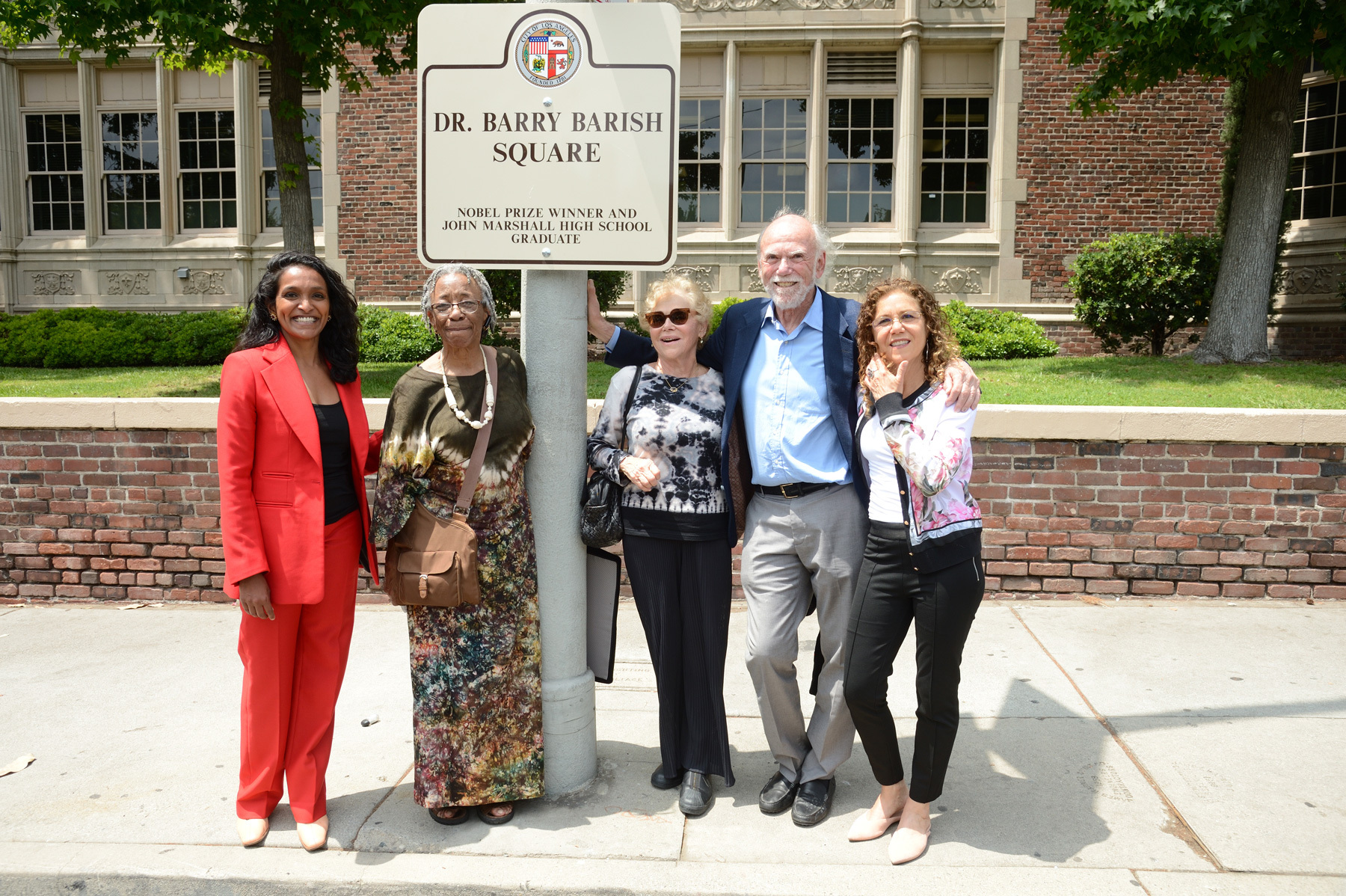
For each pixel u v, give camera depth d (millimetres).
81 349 10266
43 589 5297
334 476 2707
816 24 11547
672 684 2924
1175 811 2805
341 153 12125
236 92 12875
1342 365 7938
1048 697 3676
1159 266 9398
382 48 8352
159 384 8109
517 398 2770
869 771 3156
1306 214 11148
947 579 2479
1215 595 4820
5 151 13391
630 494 2865
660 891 2451
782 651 2766
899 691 3791
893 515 2525
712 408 2834
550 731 2951
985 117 11828
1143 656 4082
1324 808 2814
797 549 2730
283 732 2723
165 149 13172
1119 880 2465
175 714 3691
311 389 2705
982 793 2939
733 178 11938
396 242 12148
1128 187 11375
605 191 2795
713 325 10328
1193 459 4758
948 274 11781
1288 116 8289
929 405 2523
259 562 2562
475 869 2559
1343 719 3426
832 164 12031
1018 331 10469
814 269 2750
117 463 5199
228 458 2547
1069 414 4770
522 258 2830
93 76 13336
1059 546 4867
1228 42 6836
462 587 2611
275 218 13227
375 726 3562
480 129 2795
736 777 3092
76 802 2980
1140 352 10562
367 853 2656
